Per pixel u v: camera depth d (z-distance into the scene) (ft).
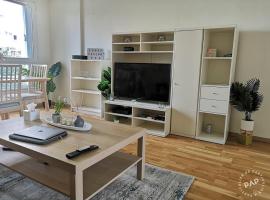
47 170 5.37
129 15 12.77
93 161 4.38
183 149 8.75
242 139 9.45
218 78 10.36
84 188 4.70
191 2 10.75
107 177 5.19
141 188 5.92
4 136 5.25
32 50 15.47
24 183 5.98
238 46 9.89
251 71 9.81
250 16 9.54
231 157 8.10
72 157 4.26
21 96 9.98
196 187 6.08
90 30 14.52
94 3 14.03
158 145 9.12
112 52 12.08
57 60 16.40
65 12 15.31
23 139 4.99
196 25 10.77
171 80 10.48
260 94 9.48
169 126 10.64
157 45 11.68
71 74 14.56
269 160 7.94
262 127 9.86
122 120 12.56
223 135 10.23
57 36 16.05
